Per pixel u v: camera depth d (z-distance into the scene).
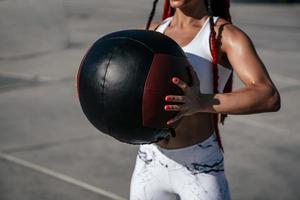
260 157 7.55
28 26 16.27
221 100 3.18
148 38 3.29
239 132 8.57
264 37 17.61
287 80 11.85
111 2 26.84
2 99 10.27
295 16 23.00
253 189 6.56
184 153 3.57
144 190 3.74
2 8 17.27
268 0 27.92
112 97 3.18
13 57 13.82
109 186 6.60
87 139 8.14
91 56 3.31
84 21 20.67
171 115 3.19
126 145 7.90
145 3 26.92
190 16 3.69
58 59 13.86
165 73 3.17
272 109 3.27
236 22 20.95
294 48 15.73
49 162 7.29
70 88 11.09
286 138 8.32
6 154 7.54
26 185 6.59
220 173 3.62
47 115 9.29
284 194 6.43
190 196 3.58
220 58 3.52
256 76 3.31
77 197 6.29
